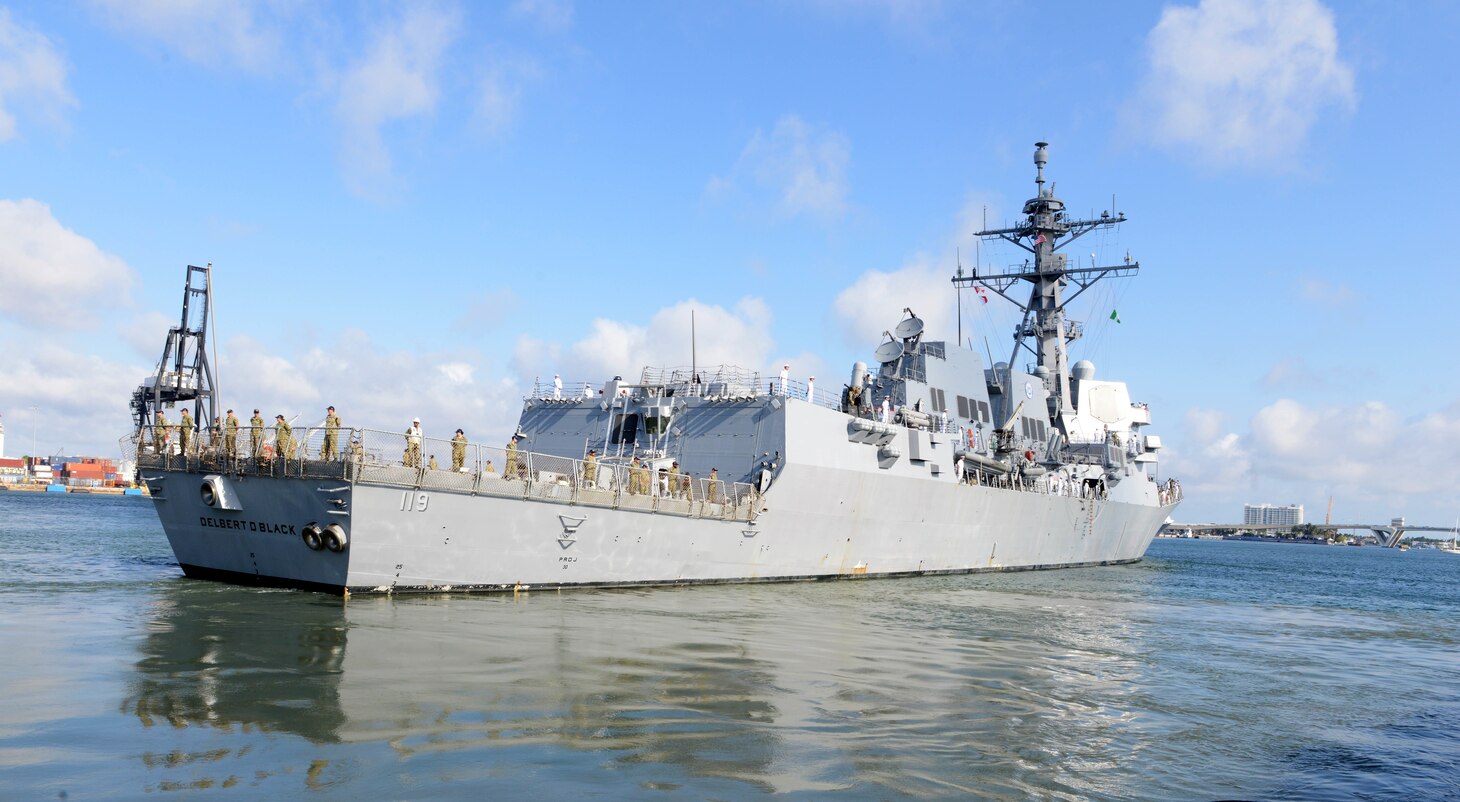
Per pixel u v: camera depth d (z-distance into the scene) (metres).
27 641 18.05
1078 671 21.67
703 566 33.47
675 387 38.47
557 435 39.62
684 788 11.59
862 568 40.84
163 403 74.12
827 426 37.34
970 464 47.38
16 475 178.12
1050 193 61.59
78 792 10.38
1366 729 17.61
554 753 12.63
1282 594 49.44
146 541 48.78
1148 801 12.57
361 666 16.95
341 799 10.56
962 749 14.24
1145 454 66.38
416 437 25.12
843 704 16.47
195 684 15.23
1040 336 62.16
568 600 27.03
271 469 25.16
